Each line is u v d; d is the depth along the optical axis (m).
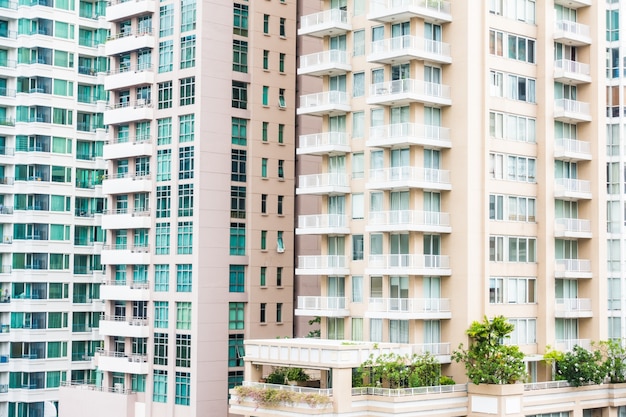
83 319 104.44
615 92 82.38
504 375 70.12
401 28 75.06
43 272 101.56
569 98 81.12
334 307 77.00
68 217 103.88
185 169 87.81
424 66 74.44
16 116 103.25
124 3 93.69
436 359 72.25
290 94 93.75
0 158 102.25
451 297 73.88
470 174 73.56
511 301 76.06
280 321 91.50
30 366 99.62
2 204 103.19
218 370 86.38
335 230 77.25
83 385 94.00
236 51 90.12
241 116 90.00
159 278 89.19
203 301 85.88
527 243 77.62
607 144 82.31
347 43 78.88
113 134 94.94
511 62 77.25
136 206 92.31
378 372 68.81
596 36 81.12
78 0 105.75
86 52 106.00
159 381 87.88
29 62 103.06
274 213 91.81
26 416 99.38
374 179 75.38
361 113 77.50
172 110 89.56
